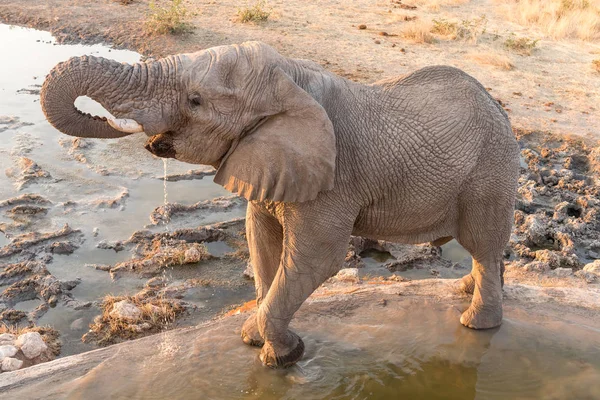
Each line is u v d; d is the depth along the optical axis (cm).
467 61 1490
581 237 841
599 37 1711
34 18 1694
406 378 516
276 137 418
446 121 468
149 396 483
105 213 866
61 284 718
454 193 489
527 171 1010
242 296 719
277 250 517
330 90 446
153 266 758
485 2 2003
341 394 499
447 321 575
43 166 978
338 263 473
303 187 427
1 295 698
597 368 525
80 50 1499
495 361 533
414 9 1900
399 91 473
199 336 551
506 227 522
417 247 811
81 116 404
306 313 585
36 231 814
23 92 1252
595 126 1188
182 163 1016
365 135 454
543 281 699
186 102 409
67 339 643
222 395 489
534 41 1557
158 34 1574
